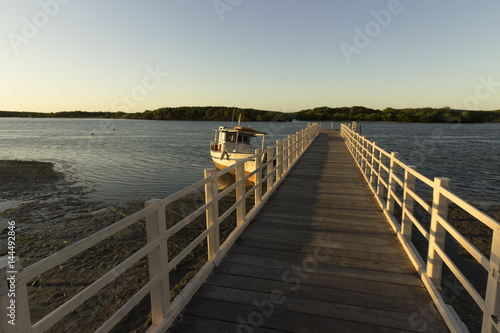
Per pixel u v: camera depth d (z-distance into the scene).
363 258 4.35
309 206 6.97
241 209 5.62
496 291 2.08
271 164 8.18
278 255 4.46
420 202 3.95
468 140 57.88
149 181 18.97
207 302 3.29
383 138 63.41
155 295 2.83
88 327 5.04
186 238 8.74
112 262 7.38
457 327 2.69
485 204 12.81
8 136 70.81
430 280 3.52
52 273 6.88
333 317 3.02
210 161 28.73
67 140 58.00
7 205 13.09
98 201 13.80
